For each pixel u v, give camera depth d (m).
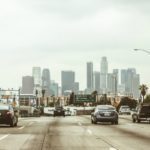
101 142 20.89
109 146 18.86
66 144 19.81
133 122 45.59
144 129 32.09
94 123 41.06
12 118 34.38
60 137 24.08
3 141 21.53
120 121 48.47
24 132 28.27
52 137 24.11
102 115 40.34
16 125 36.19
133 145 19.33
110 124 40.47
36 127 34.31
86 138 23.42
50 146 18.91
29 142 20.92
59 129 31.52
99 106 42.00
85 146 18.89
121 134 26.66
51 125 37.47
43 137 24.11
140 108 44.09
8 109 34.66
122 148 17.98
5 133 27.38
